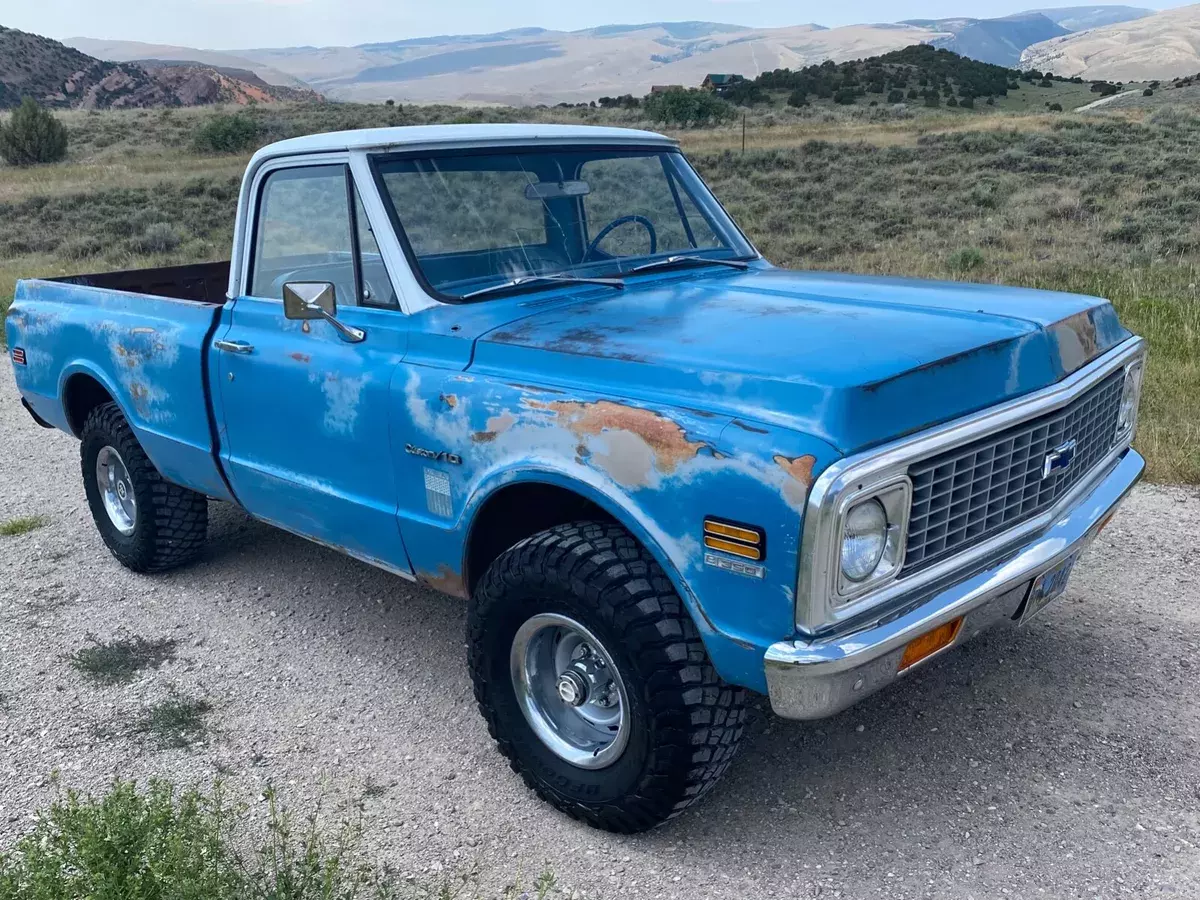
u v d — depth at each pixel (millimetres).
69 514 6305
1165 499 5637
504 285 3629
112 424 4996
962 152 29797
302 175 3879
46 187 32656
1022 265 14398
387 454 3510
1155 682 3803
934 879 2836
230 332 4230
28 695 4105
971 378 2756
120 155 44500
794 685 2496
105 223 25500
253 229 4160
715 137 39938
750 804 3230
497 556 3430
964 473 2729
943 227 20125
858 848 2988
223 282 6645
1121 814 3068
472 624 3201
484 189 3787
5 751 3707
